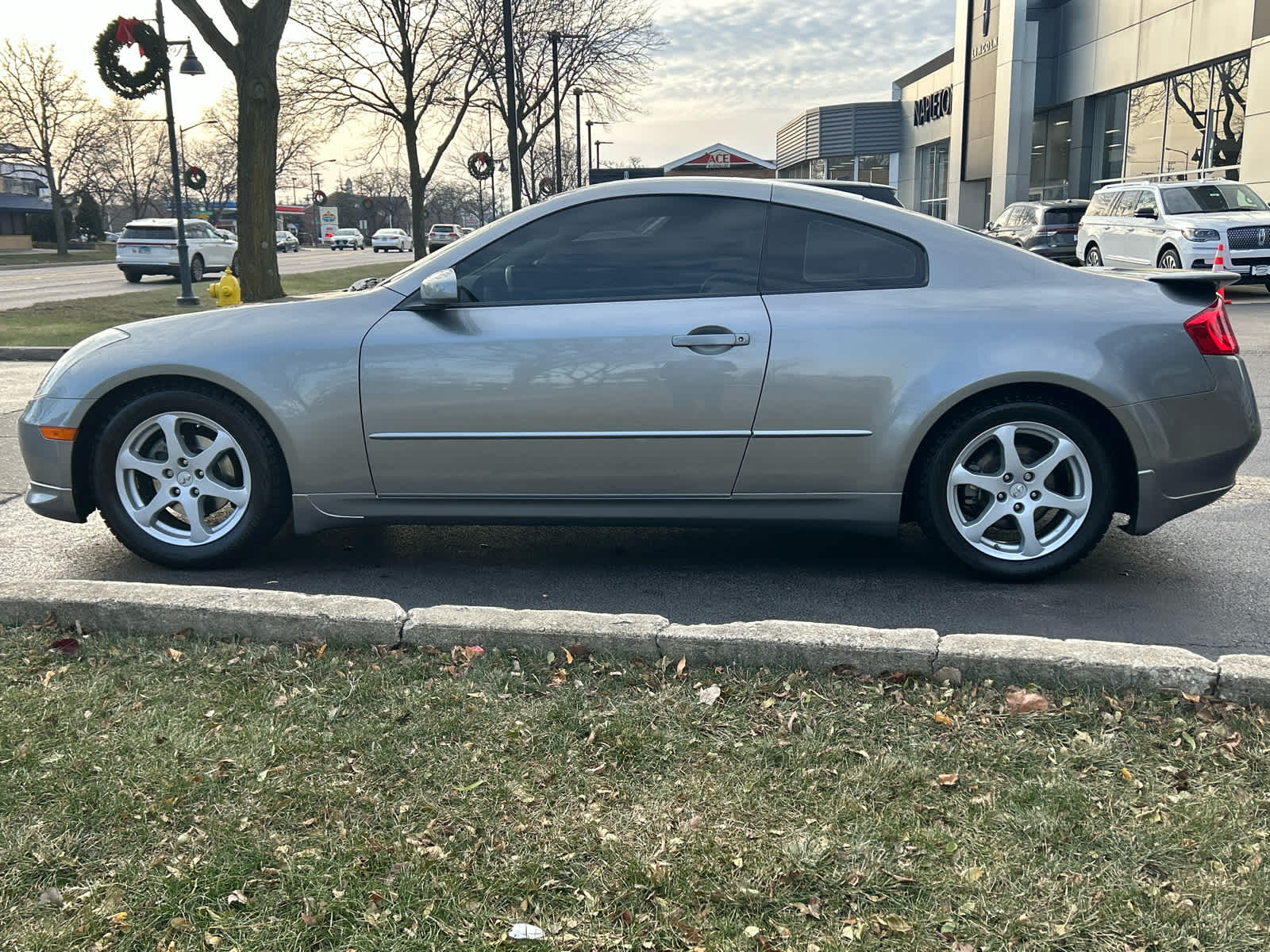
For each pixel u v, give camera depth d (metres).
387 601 3.63
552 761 2.77
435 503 4.46
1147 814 2.49
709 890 2.24
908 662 3.20
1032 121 34.03
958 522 4.35
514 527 5.45
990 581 4.47
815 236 4.34
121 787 2.63
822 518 4.35
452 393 4.30
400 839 2.43
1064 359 4.09
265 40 16.47
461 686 3.18
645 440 4.27
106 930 2.13
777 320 4.21
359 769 2.73
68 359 4.64
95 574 4.69
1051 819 2.48
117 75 21.33
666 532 5.36
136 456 4.59
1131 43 28.25
